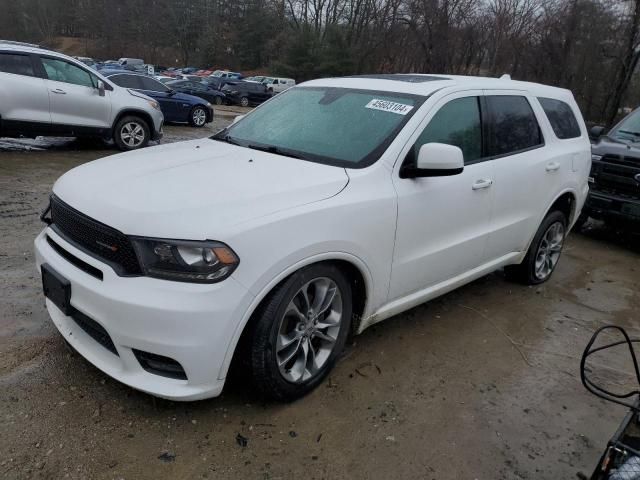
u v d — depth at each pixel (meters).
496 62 36.28
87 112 9.78
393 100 3.57
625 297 5.16
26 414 2.64
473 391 3.26
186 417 2.74
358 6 48.78
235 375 3.02
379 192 3.08
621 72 28.45
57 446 2.47
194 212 2.48
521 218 4.38
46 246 2.92
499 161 4.02
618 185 6.63
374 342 3.70
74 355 3.15
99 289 2.47
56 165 8.70
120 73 15.52
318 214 2.74
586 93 33.47
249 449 2.58
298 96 4.05
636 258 6.61
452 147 3.13
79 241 2.70
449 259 3.70
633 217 6.46
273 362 2.70
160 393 2.49
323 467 2.52
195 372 2.46
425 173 3.22
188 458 2.48
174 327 2.37
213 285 2.39
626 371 3.71
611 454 2.07
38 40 85.25
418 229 3.35
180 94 16.50
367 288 3.14
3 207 5.95
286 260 2.58
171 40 82.00
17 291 3.88
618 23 30.16
